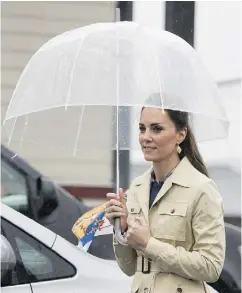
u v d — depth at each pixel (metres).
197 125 9.73
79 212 13.99
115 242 9.14
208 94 9.13
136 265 9.19
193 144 9.08
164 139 8.84
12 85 26.55
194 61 9.26
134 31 9.38
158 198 8.81
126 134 10.77
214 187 8.79
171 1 24.95
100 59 9.29
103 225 9.78
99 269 10.38
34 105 9.44
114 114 10.80
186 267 8.49
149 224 8.85
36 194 14.65
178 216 8.67
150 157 8.90
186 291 8.67
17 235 10.21
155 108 8.82
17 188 15.04
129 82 9.13
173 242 8.67
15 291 9.91
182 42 9.38
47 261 10.20
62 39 9.63
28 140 10.84
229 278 13.64
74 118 10.95
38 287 10.02
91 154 25.48
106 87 9.18
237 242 14.27
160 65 9.00
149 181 9.15
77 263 10.30
